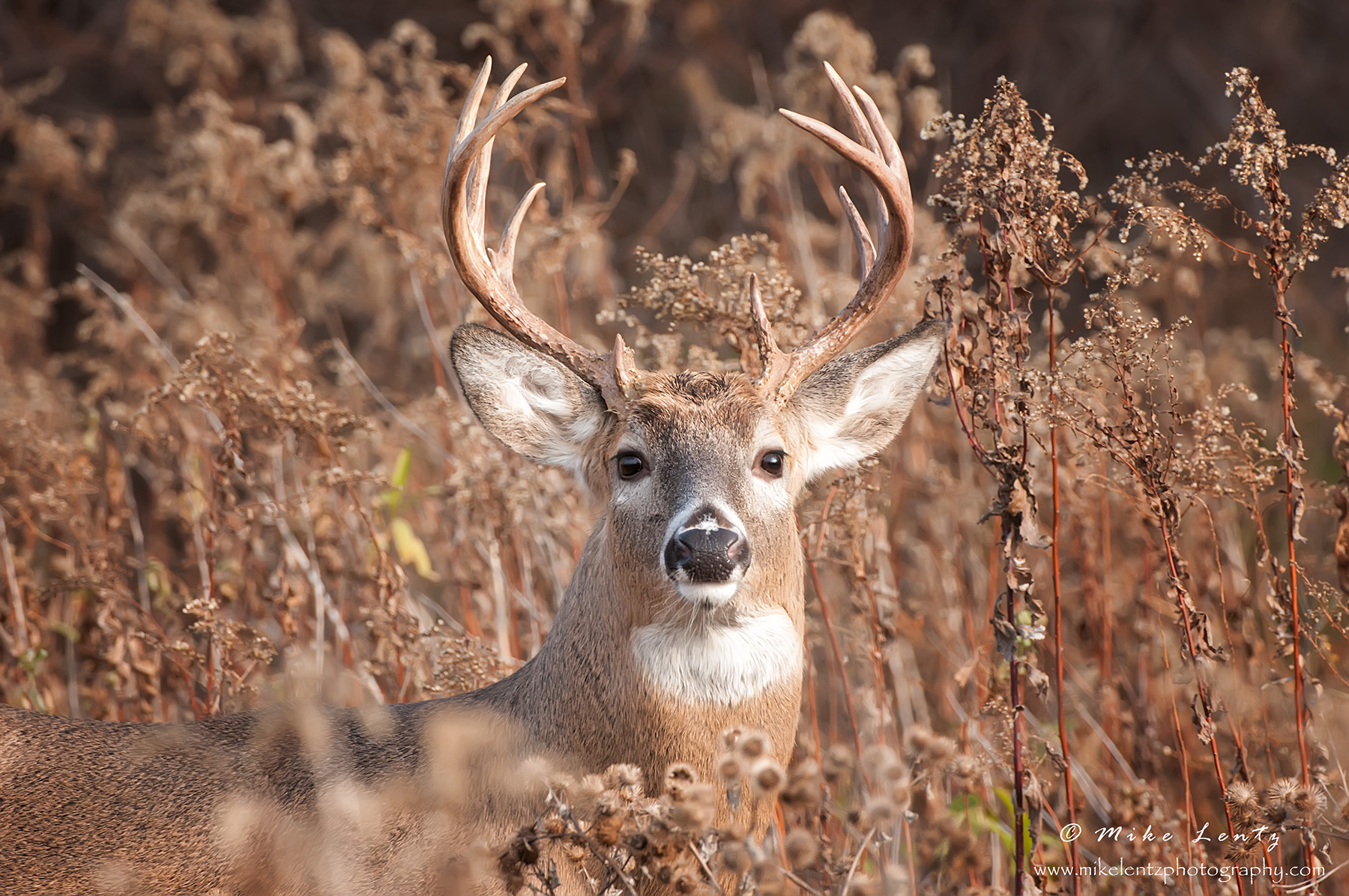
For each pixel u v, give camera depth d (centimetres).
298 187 1645
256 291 1712
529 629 1243
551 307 1628
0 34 2628
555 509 1252
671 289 1103
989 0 2722
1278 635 911
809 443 959
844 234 1655
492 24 2553
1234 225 2241
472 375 932
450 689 1043
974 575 1321
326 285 1786
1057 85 2666
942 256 947
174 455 1309
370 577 1154
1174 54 2620
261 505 1137
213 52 2053
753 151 1750
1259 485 969
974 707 1166
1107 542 1153
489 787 836
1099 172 2581
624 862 780
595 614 869
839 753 697
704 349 1155
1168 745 1158
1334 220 862
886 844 928
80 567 1237
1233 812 866
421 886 814
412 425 1352
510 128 1432
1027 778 838
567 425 948
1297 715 879
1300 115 2564
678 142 2477
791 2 2686
